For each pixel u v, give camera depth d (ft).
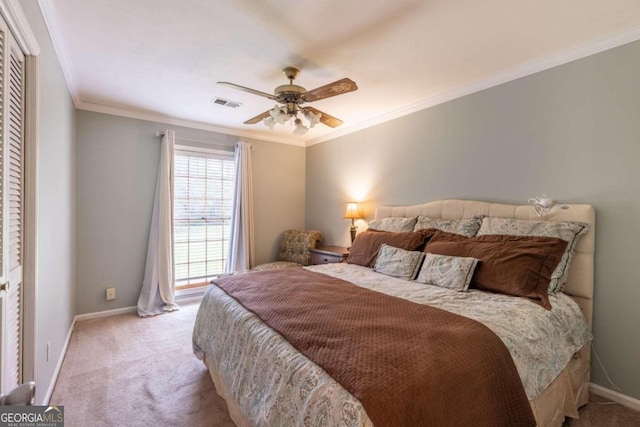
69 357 8.32
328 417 3.27
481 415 3.74
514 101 8.28
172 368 7.86
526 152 8.05
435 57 7.64
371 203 12.68
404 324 4.67
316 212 15.87
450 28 6.42
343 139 14.08
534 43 6.97
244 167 14.23
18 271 4.94
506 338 4.58
